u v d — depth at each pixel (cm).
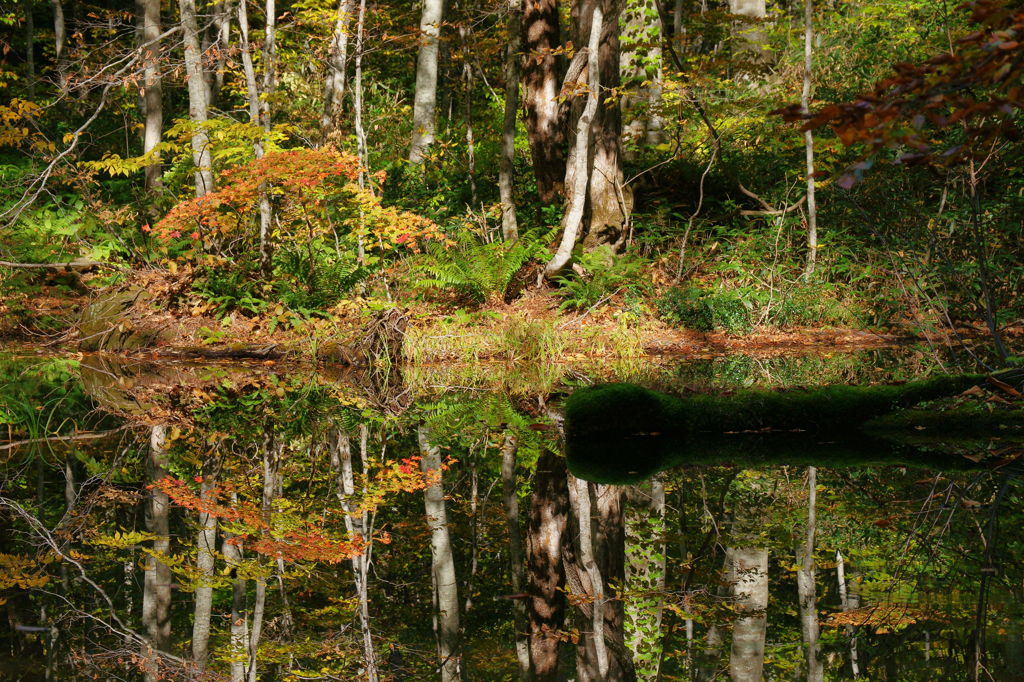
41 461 684
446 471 705
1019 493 510
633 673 399
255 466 694
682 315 1253
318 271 1241
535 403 902
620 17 1426
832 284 1300
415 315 1181
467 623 475
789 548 472
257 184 1082
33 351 1155
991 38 249
